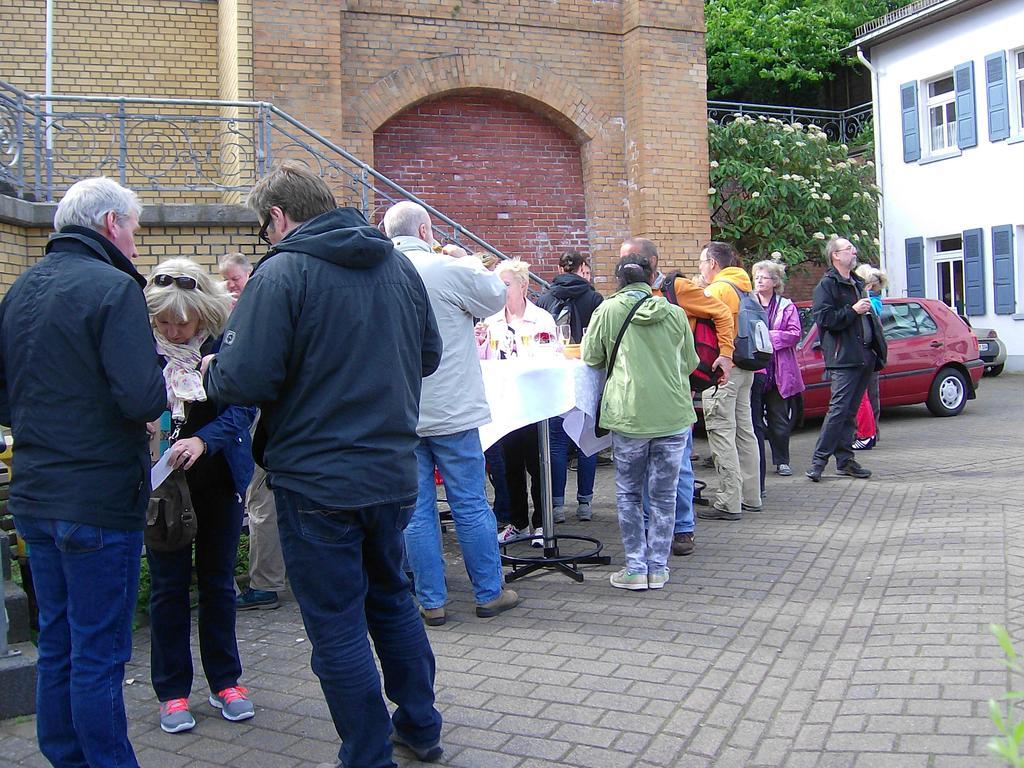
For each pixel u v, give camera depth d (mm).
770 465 9164
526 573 5641
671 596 5125
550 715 3664
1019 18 18797
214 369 2953
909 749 3178
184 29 12070
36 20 11516
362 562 3137
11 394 3000
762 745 3336
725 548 6070
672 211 12547
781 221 14242
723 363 6199
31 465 2945
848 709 3545
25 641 4203
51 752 3098
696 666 4090
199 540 3766
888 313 12492
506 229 12469
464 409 4750
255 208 3250
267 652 4570
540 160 12625
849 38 24188
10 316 2988
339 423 2971
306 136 10781
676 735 3447
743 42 24422
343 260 3016
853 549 5879
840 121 23234
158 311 3531
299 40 10758
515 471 6699
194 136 11961
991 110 19469
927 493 7453
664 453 5176
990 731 3236
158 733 3691
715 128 14391
